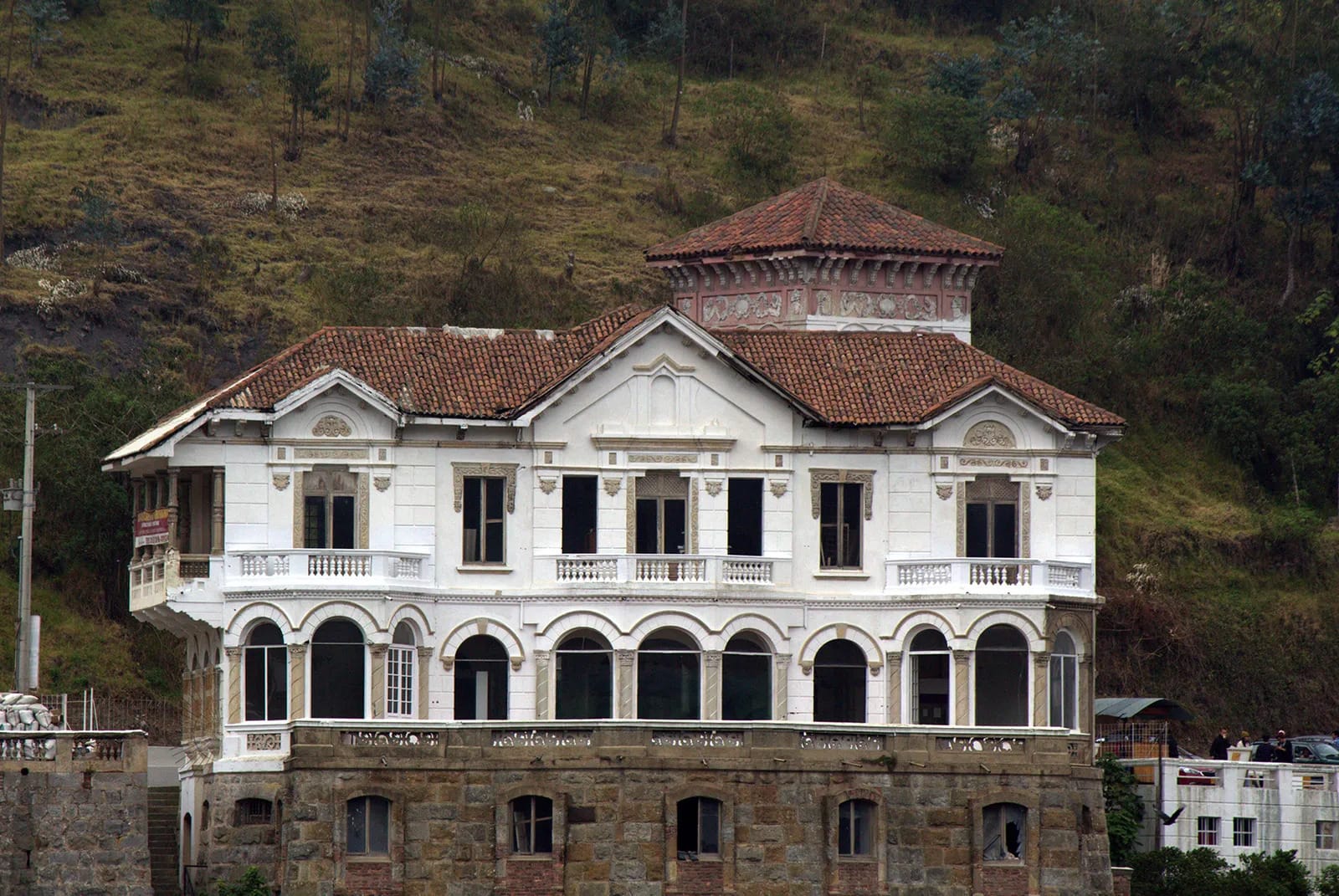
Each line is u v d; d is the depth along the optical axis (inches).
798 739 6717.5
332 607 6786.4
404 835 6505.9
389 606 6830.7
